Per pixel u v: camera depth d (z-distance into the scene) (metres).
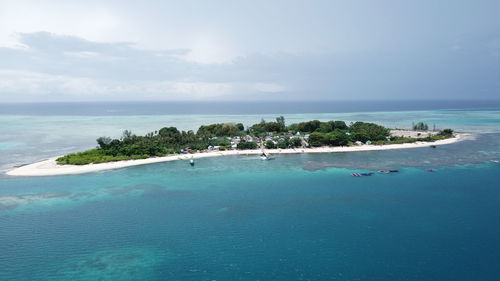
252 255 58.81
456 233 66.81
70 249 61.19
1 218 74.94
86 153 139.38
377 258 57.50
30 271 54.00
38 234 67.12
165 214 77.56
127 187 99.00
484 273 52.94
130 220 74.06
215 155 149.25
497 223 71.38
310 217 75.50
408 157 141.12
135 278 51.97
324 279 51.53
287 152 154.62
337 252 59.62
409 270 53.81
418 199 87.06
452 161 132.38
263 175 112.94
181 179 108.06
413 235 66.06
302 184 101.81
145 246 62.28
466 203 83.69
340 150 158.12
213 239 64.94
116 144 151.00
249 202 85.56
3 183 102.50
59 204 84.06
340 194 91.75
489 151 153.00
